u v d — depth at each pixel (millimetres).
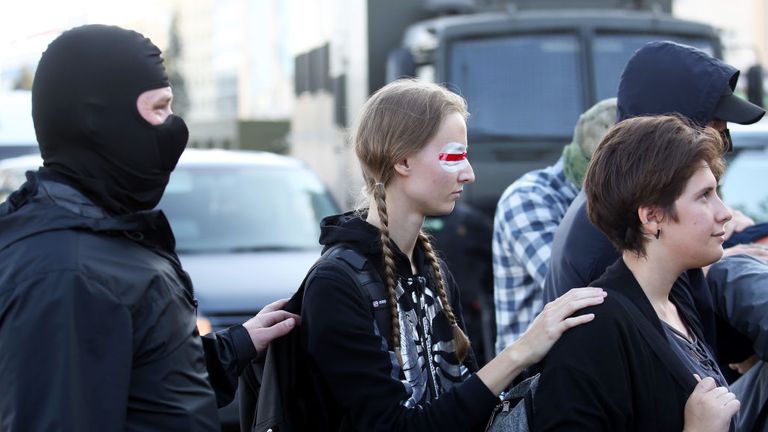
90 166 2383
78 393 2123
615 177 2572
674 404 2436
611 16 9016
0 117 11695
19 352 2125
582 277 3012
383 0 9773
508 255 4160
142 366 2273
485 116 8648
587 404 2391
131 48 2387
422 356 2746
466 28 8844
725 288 3068
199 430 2336
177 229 7289
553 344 2488
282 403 2797
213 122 16547
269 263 6852
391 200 2799
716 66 3119
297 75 13461
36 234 2244
